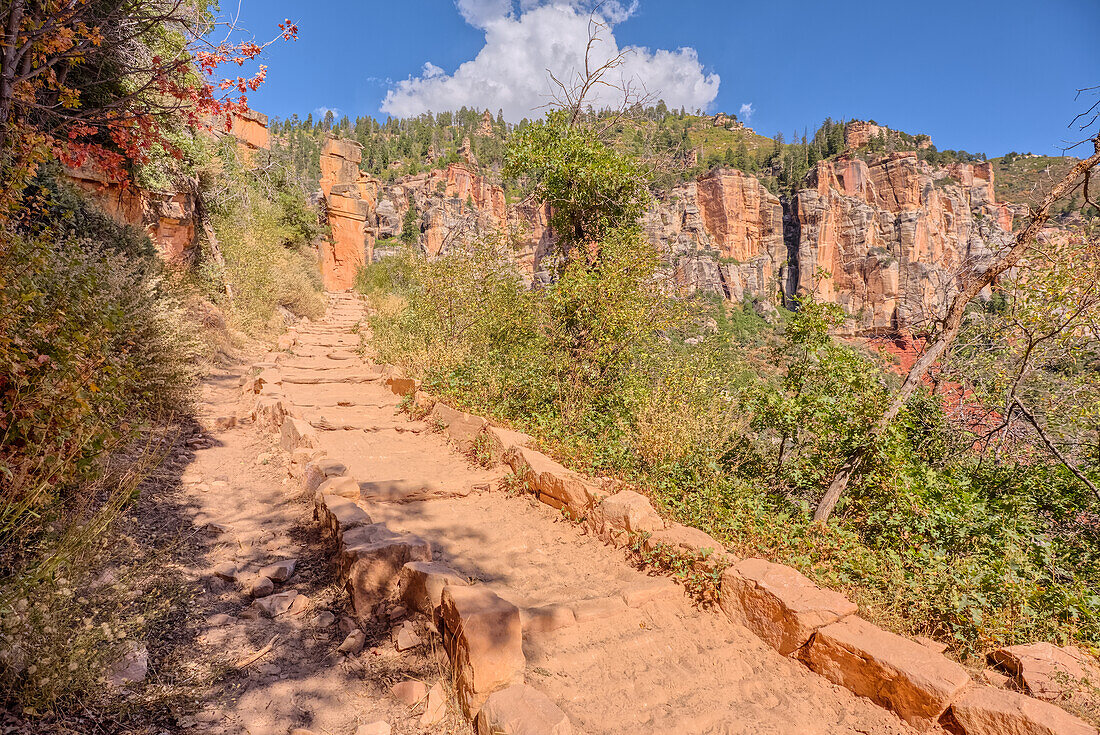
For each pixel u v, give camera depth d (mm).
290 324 18641
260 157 29766
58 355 3656
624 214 10797
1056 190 6078
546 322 9812
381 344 13539
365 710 2814
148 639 3004
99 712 2389
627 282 8734
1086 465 6777
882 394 6355
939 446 7395
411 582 3648
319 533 4723
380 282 32406
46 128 5613
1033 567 4914
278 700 2781
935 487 5953
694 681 3334
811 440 7051
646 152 10461
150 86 4672
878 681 3180
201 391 8773
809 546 4871
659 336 9172
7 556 3049
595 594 4180
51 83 4410
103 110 4590
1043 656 3426
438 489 5938
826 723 3047
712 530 5141
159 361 6852
